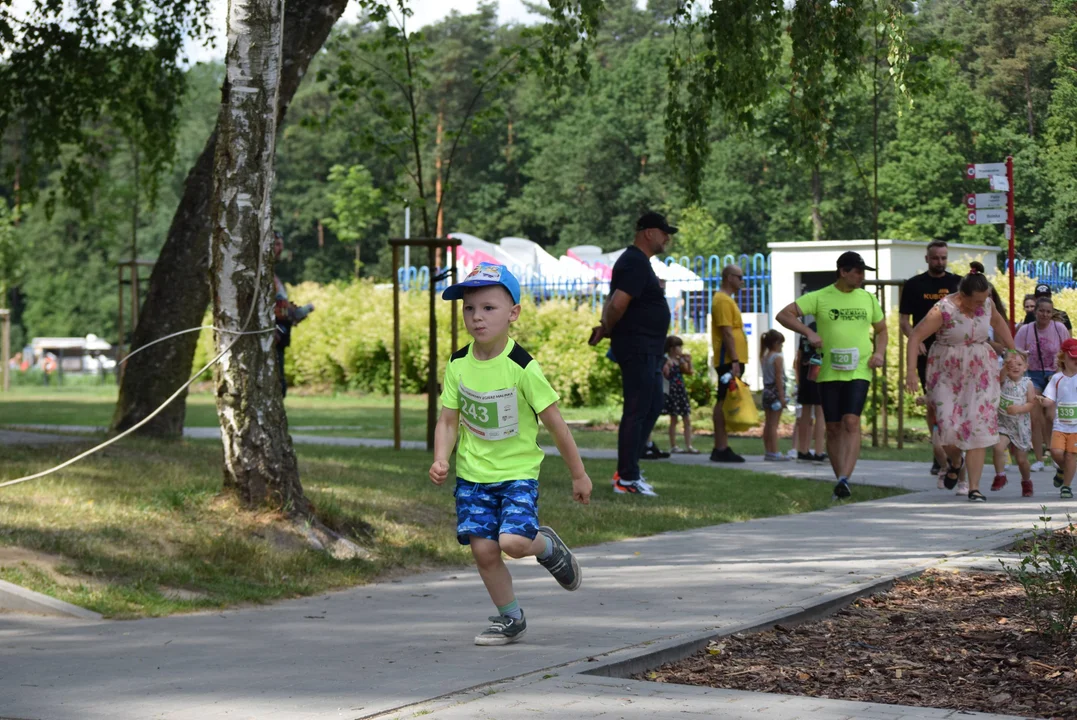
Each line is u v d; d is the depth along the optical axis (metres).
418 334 72.50
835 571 17.05
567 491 26.67
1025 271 57.22
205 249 31.28
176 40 38.03
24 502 18.62
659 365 27.28
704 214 129.38
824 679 11.33
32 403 66.12
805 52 28.97
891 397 53.88
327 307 78.31
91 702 10.16
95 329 187.25
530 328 65.25
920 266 64.06
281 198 198.50
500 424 12.48
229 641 12.96
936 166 86.56
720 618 13.65
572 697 10.20
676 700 10.12
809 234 141.50
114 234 79.69
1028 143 61.94
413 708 9.88
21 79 36.81
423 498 23.22
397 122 38.94
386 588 16.88
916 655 12.26
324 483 23.66
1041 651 12.22
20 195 40.47
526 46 37.06
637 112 175.00
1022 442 27.09
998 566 17.22
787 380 58.88
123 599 15.13
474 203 185.00
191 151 186.25
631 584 16.28
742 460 35.34
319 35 29.91
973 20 59.84
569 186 175.38
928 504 25.75
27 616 14.45
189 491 19.47
